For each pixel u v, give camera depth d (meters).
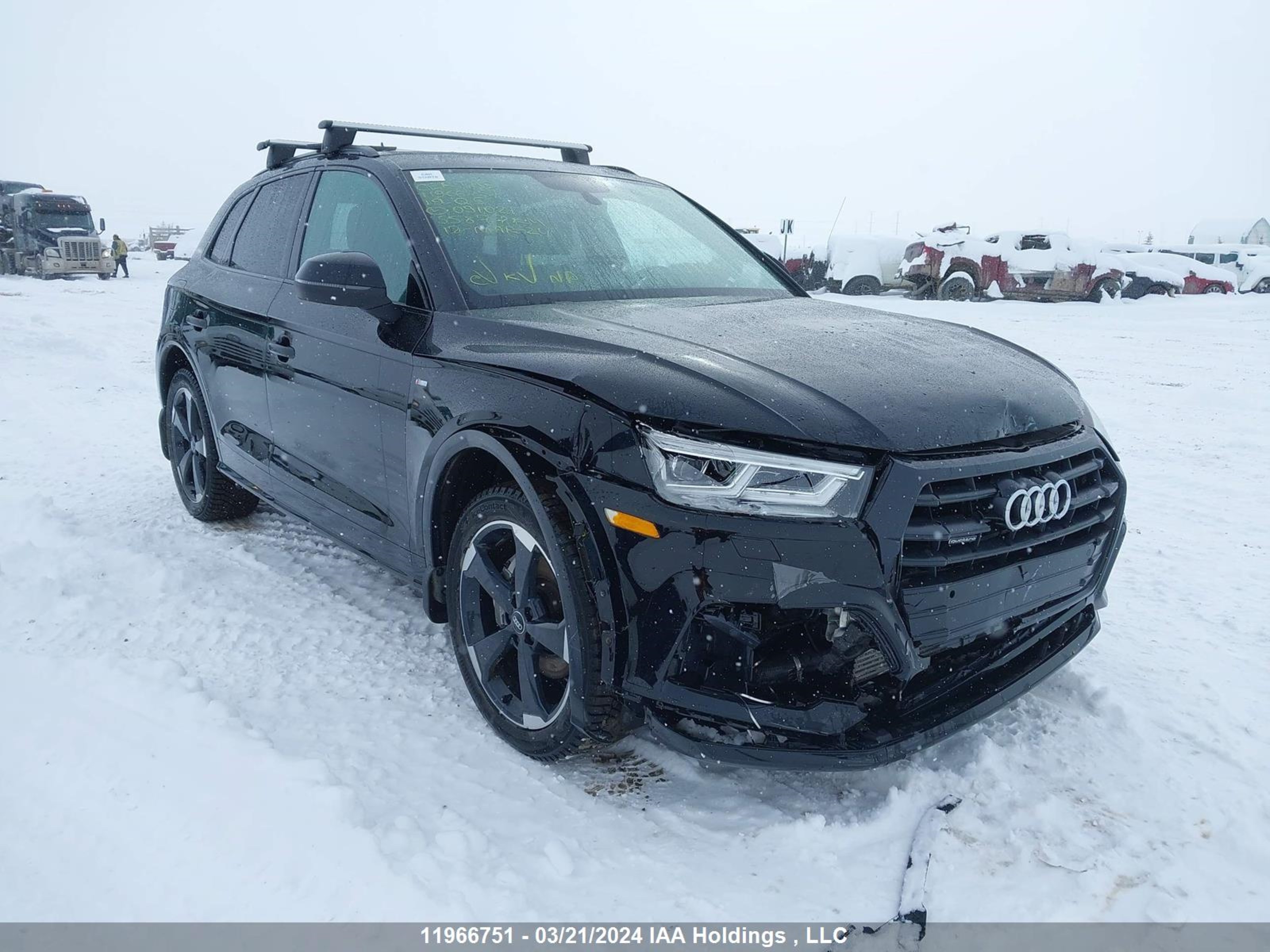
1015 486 2.23
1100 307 19.88
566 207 3.47
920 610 2.13
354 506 3.26
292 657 3.18
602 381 2.30
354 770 2.48
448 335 2.79
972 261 21.38
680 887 2.09
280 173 4.15
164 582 3.76
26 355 9.86
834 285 23.50
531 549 2.43
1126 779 2.50
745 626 2.16
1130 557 4.39
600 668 2.30
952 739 2.66
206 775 2.40
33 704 2.78
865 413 2.19
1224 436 7.12
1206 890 2.10
